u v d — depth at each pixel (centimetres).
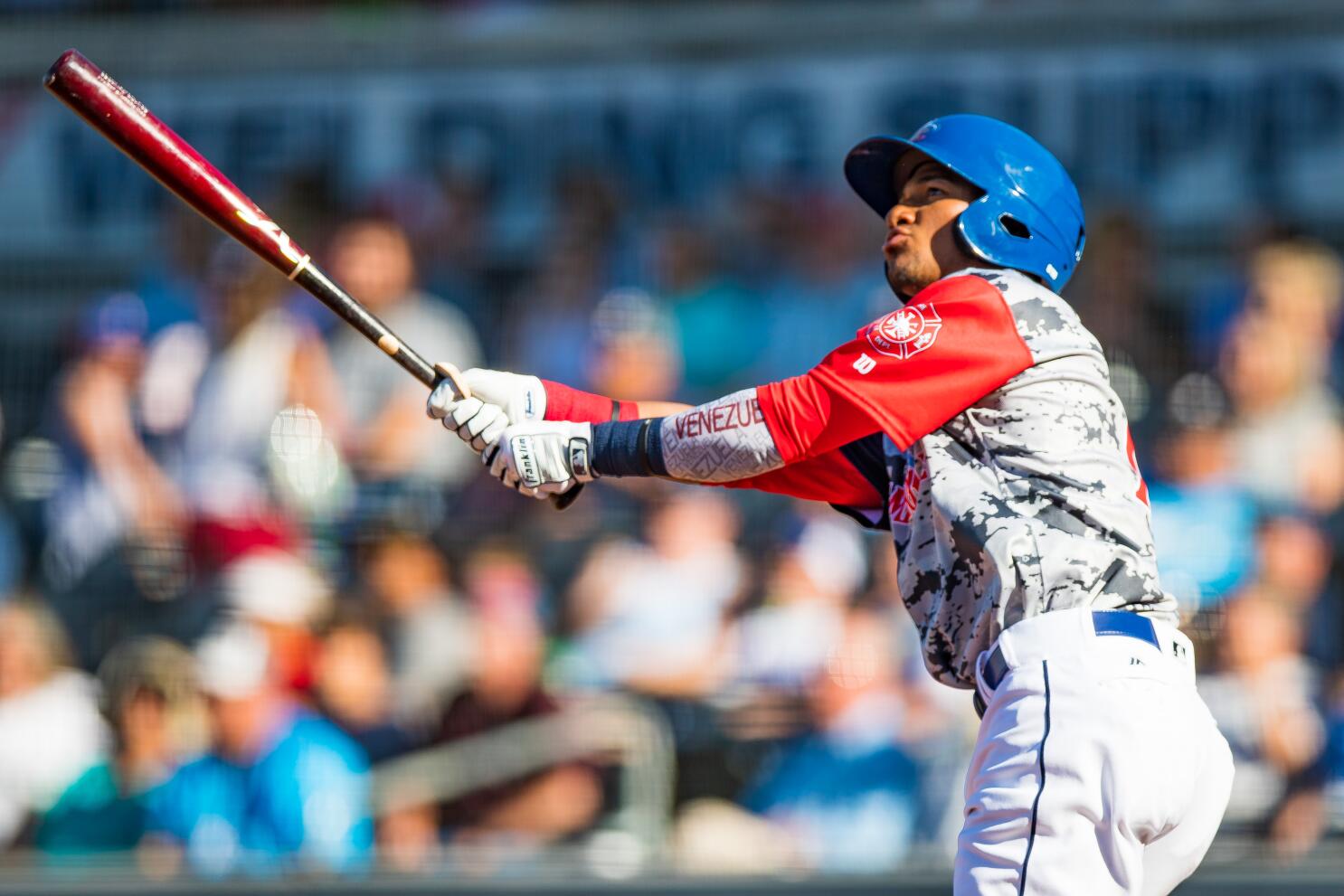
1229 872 1938
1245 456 2269
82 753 2148
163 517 2272
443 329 2428
